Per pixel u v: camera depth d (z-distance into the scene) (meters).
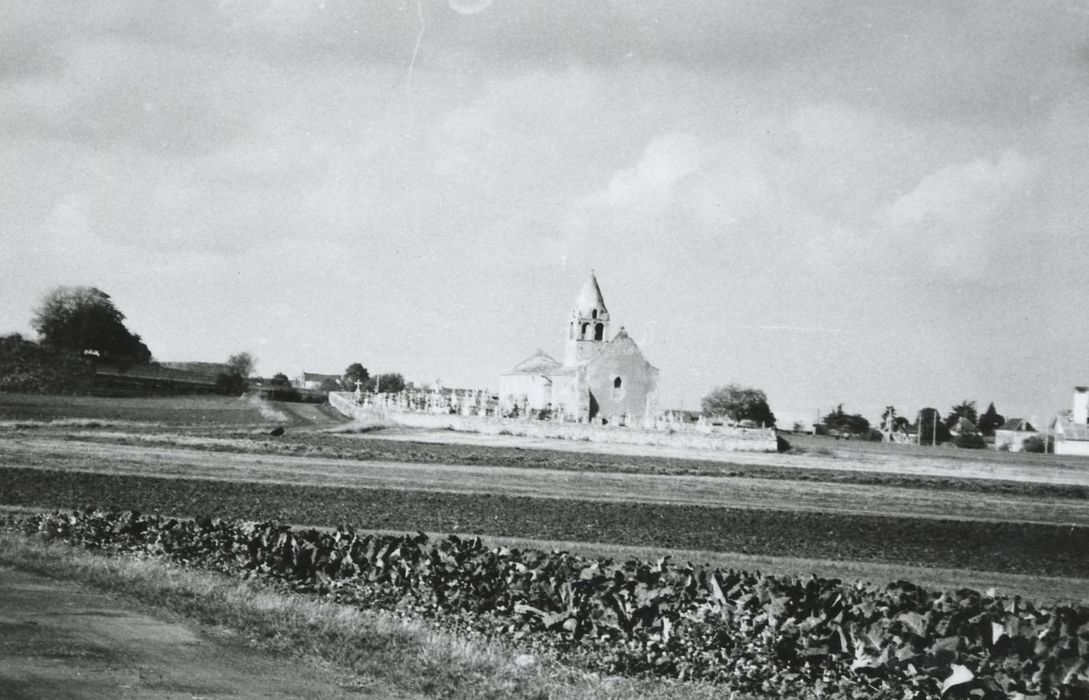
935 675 20.86
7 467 63.19
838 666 22.89
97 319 188.62
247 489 60.69
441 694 18.36
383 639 22.20
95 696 16.77
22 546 32.72
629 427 134.38
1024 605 26.22
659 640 24.17
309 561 31.69
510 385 171.25
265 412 152.88
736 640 24.14
